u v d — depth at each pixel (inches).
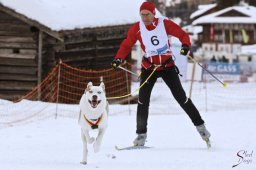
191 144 328.5
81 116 262.4
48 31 700.0
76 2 767.1
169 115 557.3
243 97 879.1
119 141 347.3
